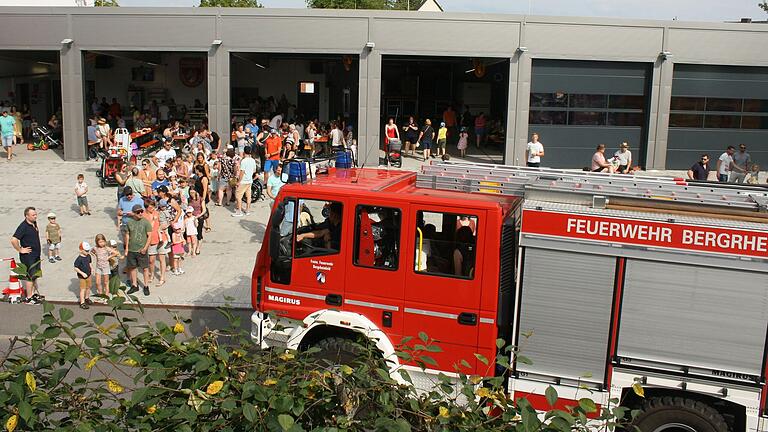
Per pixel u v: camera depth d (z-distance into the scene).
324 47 27.33
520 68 27.64
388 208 7.59
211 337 4.76
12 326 12.21
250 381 4.22
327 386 4.43
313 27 27.17
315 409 4.40
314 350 4.78
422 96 37.50
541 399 7.12
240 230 19.20
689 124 28.89
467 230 7.38
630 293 6.84
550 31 27.48
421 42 27.34
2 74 34.06
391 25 27.20
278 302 8.16
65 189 23.17
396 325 7.63
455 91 37.38
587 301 6.96
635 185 7.93
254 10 27.14
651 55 27.89
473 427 4.21
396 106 37.47
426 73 37.22
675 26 27.73
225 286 14.73
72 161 27.70
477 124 32.59
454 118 33.66
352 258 7.76
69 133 27.69
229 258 16.78
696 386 6.73
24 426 4.21
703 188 7.70
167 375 4.48
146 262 13.96
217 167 21.64
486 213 7.29
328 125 32.75
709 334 6.67
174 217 15.24
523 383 7.15
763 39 28.03
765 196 7.13
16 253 16.77
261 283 8.26
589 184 7.61
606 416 4.33
